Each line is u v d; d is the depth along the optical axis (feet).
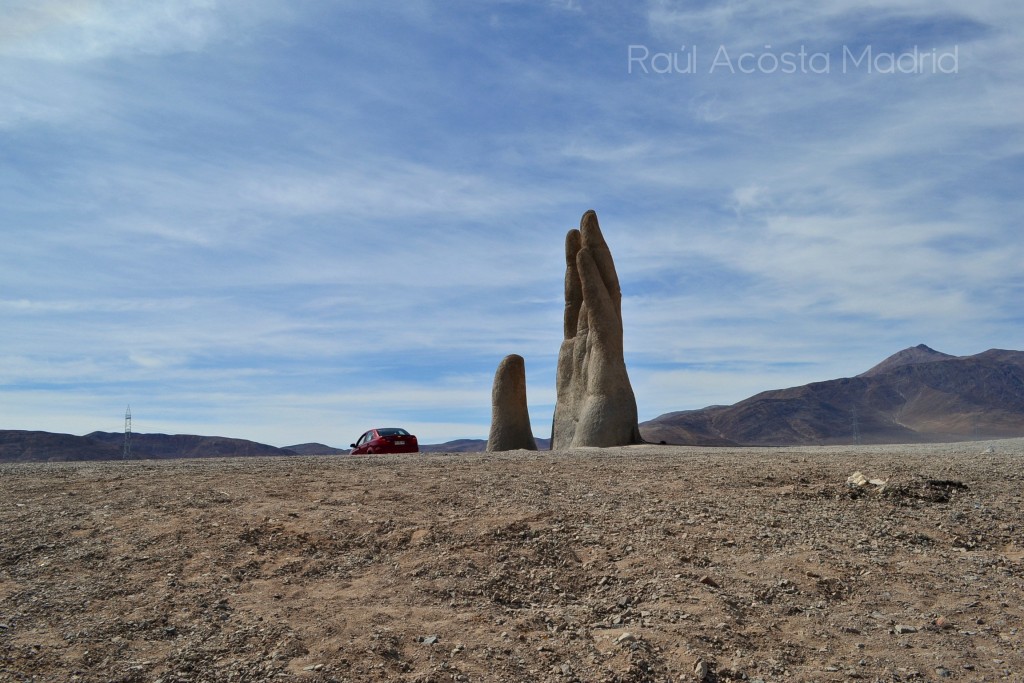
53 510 40.11
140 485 45.91
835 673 25.09
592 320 111.55
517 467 54.24
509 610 29.25
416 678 24.20
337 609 28.68
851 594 30.58
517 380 118.93
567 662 25.64
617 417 107.65
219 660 24.93
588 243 116.06
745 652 26.37
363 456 74.69
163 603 28.99
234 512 38.83
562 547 34.30
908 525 37.50
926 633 27.71
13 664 24.68
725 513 38.55
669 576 31.40
